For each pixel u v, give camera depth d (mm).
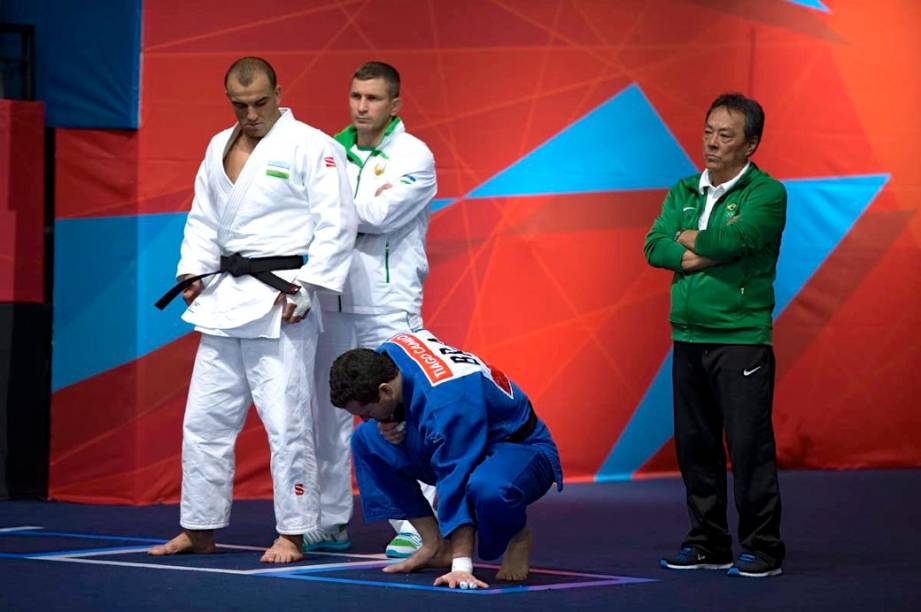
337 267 14062
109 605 10820
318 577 12555
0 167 19328
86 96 19406
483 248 22047
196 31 19766
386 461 12664
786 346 23969
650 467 23344
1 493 19656
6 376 19578
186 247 14555
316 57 20547
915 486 22031
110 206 19562
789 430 24031
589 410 22859
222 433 14328
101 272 19594
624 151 22844
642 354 23188
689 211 14125
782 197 13672
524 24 22109
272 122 14203
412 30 21297
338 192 14141
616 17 22688
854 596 12086
